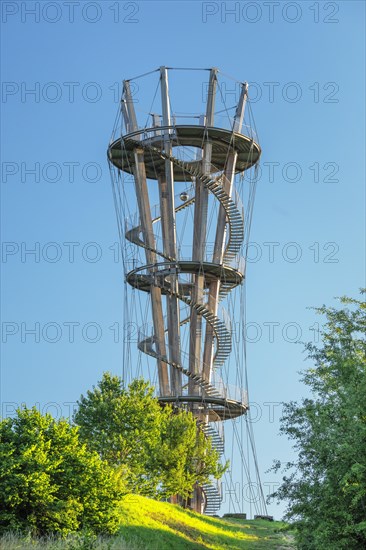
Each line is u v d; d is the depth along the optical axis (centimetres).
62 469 5031
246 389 9550
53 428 5228
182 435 8244
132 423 7831
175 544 6341
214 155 9738
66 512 4928
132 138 9338
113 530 5341
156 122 9512
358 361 4862
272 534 7988
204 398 9194
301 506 4553
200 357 9444
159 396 9262
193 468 8269
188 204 9919
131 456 7738
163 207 9781
